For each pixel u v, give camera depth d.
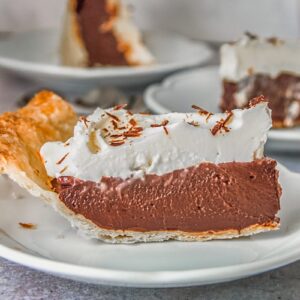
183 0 0.91
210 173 0.36
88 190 0.36
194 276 0.31
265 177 0.36
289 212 0.38
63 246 0.36
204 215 0.37
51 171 0.36
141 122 0.37
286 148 0.53
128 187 0.36
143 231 0.37
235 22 0.92
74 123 0.43
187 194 0.36
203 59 0.72
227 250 0.36
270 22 0.92
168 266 0.34
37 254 0.34
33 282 0.35
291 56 0.58
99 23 0.73
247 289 0.34
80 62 0.72
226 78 0.60
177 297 0.34
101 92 0.63
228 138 0.36
